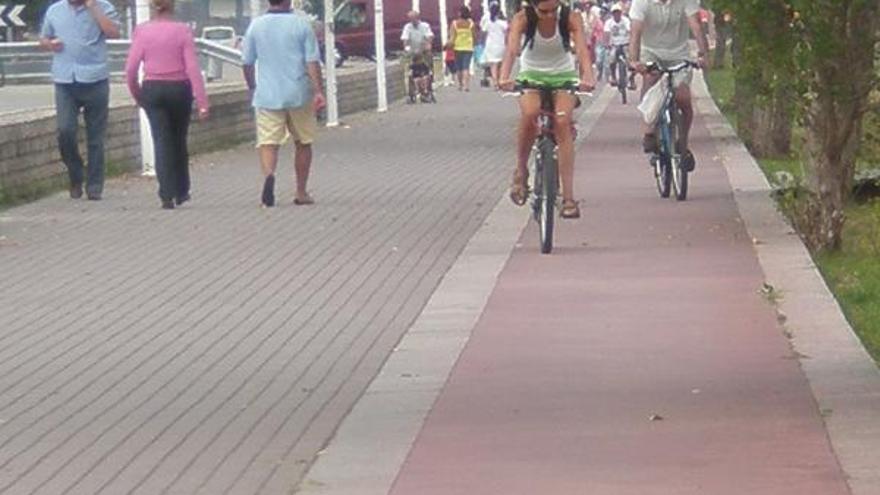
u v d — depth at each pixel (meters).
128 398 14.08
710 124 46.09
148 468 11.86
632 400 13.43
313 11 58.50
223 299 18.67
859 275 20.78
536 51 21.66
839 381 13.79
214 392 14.22
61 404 13.92
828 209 22.33
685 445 11.98
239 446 12.42
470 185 30.64
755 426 12.45
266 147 27.42
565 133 21.70
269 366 15.19
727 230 23.22
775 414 12.80
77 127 29.05
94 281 20.08
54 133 30.38
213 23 62.50
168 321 17.48
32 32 58.72
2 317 17.91
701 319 16.72
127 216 26.47
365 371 14.88
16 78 48.72
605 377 14.29
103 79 28.81
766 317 16.73
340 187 30.50
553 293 18.41
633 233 23.11
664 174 27.41
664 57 27.19
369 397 13.82
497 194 28.91
